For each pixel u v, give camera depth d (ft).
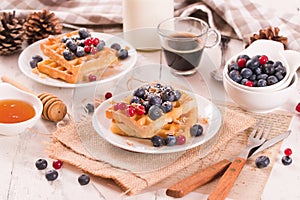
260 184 3.51
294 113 4.01
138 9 4.44
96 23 4.72
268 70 3.94
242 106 4.00
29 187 3.54
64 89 4.21
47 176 3.56
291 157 3.70
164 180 3.56
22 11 4.75
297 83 4.24
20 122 3.82
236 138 3.81
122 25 4.75
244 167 3.61
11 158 3.71
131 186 3.46
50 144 3.75
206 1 4.71
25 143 3.80
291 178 3.58
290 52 4.06
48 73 4.21
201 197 3.45
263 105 3.92
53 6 4.97
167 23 4.25
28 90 4.06
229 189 3.43
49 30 4.54
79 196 3.48
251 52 4.12
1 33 4.41
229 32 4.65
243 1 4.72
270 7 5.13
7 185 3.55
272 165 3.62
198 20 4.25
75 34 4.44
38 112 3.87
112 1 4.97
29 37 4.57
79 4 4.97
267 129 3.86
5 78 4.17
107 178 3.55
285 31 4.46
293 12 5.05
